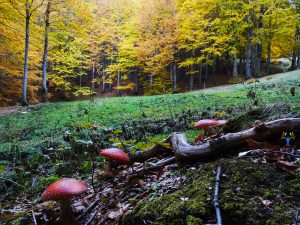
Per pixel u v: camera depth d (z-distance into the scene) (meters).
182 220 2.03
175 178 2.95
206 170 2.62
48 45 20.84
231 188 2.20
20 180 4.60
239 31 25.84
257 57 29.12
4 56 18.31
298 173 2.30
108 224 2.54
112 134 6.49
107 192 3.26
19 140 8.46
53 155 5.64
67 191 2.12
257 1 23.33
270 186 2.20
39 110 13.83
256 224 1.84
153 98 14.51
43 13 17.91
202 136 4.47
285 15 23.09
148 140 6.20
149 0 25.56
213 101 11.37
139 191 3.02
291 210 1.89
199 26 23.84
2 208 3.72
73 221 2.36
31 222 2.85
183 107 10.41
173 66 29.06
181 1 26.00
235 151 3.12
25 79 16.33
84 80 42.19
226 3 23.97
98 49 32.38
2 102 23.41
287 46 31.56
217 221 1.86
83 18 18.05
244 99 11.14
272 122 3.09
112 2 32.94
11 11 15.32
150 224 2.13
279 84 14.67
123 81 37.59
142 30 25.53
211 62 25.98
